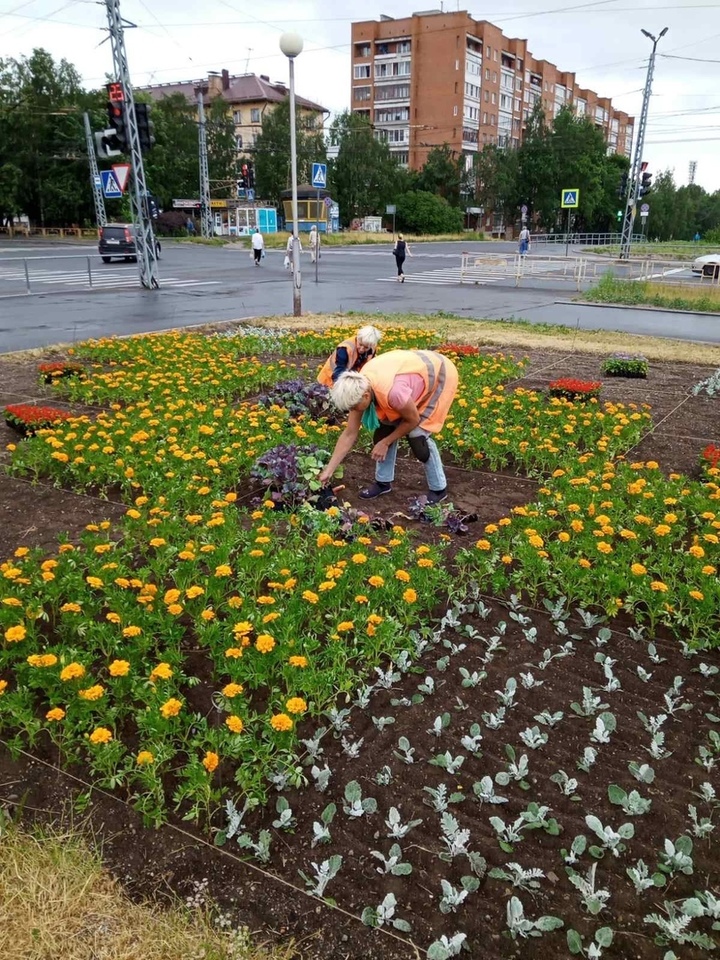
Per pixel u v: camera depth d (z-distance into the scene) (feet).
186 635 13.85
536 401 28.63
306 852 9.41
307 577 15.38
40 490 20.68
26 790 10.26
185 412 25.71
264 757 10.50
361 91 304.71
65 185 213.05
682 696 12.44
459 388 30.17
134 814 9.92
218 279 91.71
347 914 8.64
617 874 9.20
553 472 21.68
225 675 12.67
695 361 41.70
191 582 15.03
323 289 81.66
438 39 281.33
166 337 42.98
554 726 11.72
